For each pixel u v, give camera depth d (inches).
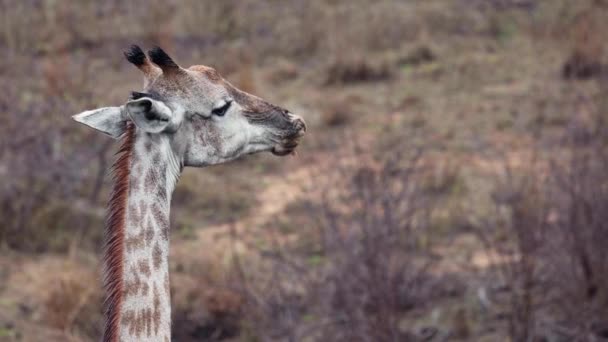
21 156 981.2
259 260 937.5
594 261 797.2
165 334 404.5
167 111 409.1
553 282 802.2
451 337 815.1
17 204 958.4
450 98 1387.8
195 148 438.9
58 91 1127.0
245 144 459.2
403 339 776.9
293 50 1598.2
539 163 1109.1
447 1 1829.5
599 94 1263.5
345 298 760.3
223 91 448.5
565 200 830.5
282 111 473.7
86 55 1477.6
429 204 941.2
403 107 1362.0
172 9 1739.7
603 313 800.3
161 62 431.5
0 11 1576.0
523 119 1278.3
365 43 1600.6
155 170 413.4
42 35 1550.2
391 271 767.1
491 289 863.1
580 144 967.0
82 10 1701.5
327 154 1175.0
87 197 1047.6
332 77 1466.5
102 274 407.2
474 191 1067.9
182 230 1032.8
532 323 778.8
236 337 829.8
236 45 1610.5
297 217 1035.3
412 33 1644.9
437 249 946.7
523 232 790.5
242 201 1094.4
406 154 1173.1
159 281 405.7
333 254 794.8
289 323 750.5
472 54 1556.3
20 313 821.9
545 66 1486.2
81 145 1062.4
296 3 1843.0
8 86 1114.1
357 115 1334.9
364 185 877.8
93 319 815.7
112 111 419.2
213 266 901.2
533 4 1777.8
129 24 1657.2
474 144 1213.1
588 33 1491.1
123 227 406.0
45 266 904.3
